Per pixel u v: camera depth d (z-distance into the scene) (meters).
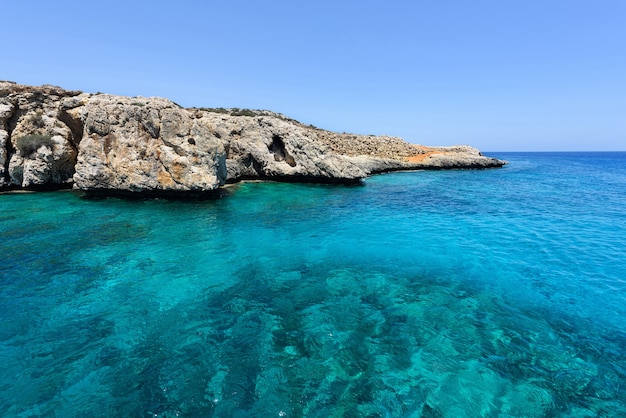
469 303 9.22
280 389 5.95
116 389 5.83
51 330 7.48
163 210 18.55
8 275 10.10
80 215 16.81
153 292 9.43
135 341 7.19
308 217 18.38
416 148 64.06
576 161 100.19
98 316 8.12
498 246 13.95
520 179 41.06
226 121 31.25
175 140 20.44
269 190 26.73
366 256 12.71
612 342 7.52
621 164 84.25
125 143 19.98
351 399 5.77
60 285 9.61
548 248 13.71
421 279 10.74
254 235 14.89
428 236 15.26
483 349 7.22
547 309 8.93
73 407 5.42
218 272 10.95
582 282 10.55
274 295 9.49
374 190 28.88
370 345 7.27
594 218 19.00
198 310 8.55
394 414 5.49
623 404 5.78
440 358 6.90
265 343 7.25
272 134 31.98
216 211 18.84
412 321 8.27
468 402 5.78
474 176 44.19
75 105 21.78
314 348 7.13
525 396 5.93
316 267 11.61
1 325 7.59
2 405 5.39
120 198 20.78
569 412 5.61
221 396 5.75
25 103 22.27
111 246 12.82
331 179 31.02
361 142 58.69
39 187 22.50
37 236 13.55
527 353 7.10
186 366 6.47
